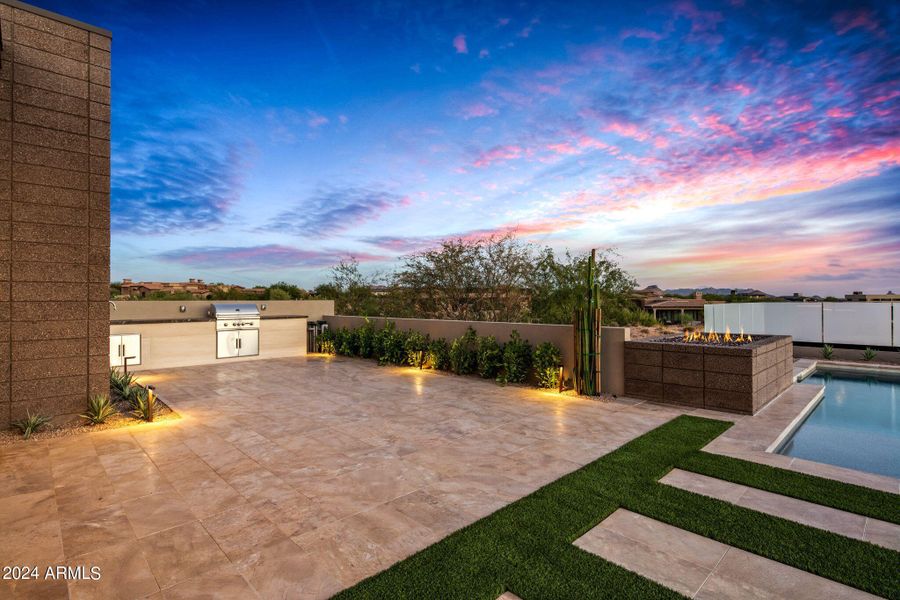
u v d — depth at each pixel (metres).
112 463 4.62
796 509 3.41
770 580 2.50
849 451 5.34
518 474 4.26
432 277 16.72
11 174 5.63
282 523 3.28
